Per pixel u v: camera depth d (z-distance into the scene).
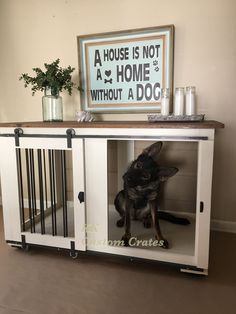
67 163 2.07
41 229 1.61
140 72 1.84
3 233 1.89
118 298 1.20
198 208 1.26
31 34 2.07
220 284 1.29
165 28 1.73
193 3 1.69
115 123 1.37
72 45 1.99
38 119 2.19
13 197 1.58
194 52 1.74
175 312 1.11
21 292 1.24
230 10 1.64
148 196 1.51
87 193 1.43
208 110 1.77
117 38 1.84
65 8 1.96
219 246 1.65
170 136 1.26
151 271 1.40
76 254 1.50
